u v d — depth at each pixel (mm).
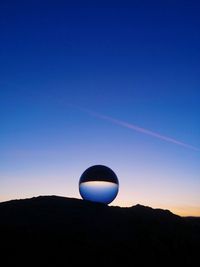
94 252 10469
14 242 10656
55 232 11477
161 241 12156
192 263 11102
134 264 10211
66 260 9836
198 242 12805
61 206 14258
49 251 10242
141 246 11445
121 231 12234
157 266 10383
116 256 10469
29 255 9953
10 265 9352
